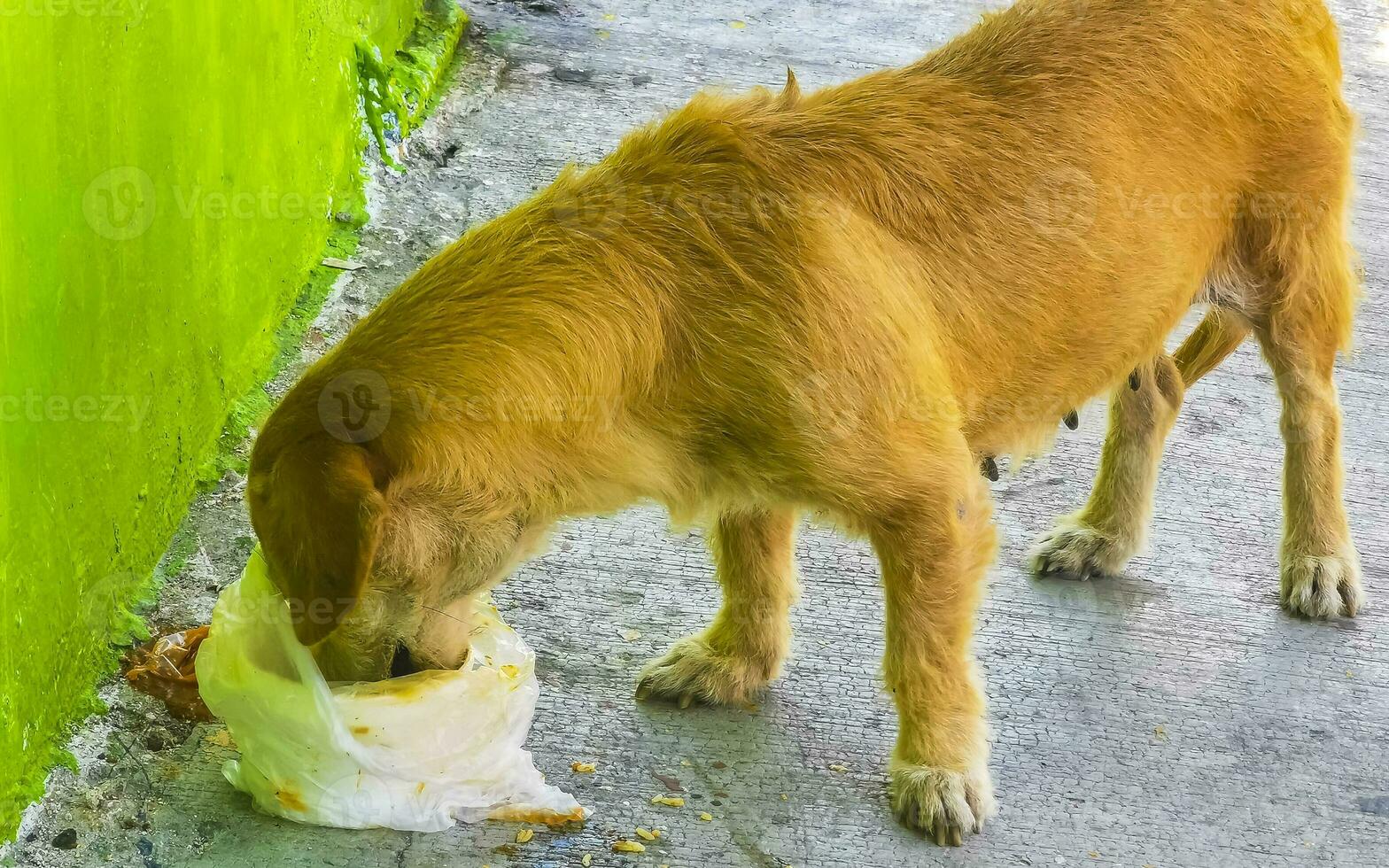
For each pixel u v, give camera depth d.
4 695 4.06
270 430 3.83
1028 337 4.69
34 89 4.03
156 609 5.09
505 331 3.94
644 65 9.41
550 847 4.38
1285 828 4.75
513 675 4.40
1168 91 4.94
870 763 4.87
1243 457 6.80
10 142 3.90
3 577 4.01
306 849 4.25
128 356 4.86
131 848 4.20
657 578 5.72
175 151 5.18
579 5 10.10
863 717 5.08
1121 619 5.71
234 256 5.91
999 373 4.69
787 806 4.65
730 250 4.12
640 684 5.05
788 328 4.07
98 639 4.74
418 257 7.30
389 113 7.95
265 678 4.14
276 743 4.21
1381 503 6.58
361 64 7.76
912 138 4.50
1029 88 4.73
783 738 4.95
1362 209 8.77
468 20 9.55
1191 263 5.17
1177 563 6.07
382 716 4.18
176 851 4.20
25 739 4.21
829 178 4.31
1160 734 5.12
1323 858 4.64
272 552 3.72
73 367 4.42
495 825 4.43
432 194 7.81
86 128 4.41
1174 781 4.91
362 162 7.73
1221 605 5.84
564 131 8.53
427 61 8.70
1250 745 5.11
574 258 4.04
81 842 4.19
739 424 4.14
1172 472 6.67
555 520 4.26
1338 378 7.42
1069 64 4.81
